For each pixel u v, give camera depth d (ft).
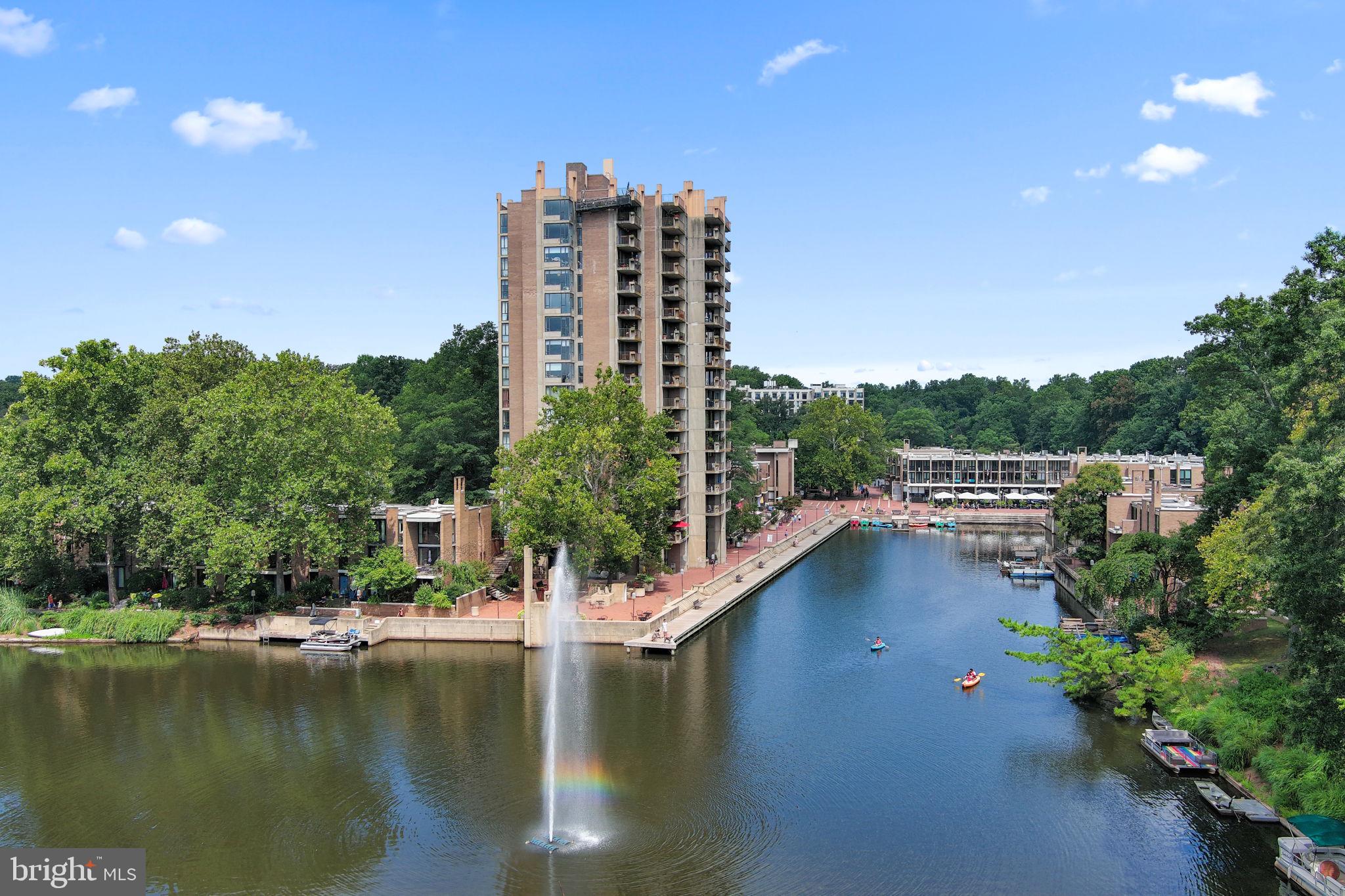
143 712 217.97
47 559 313.73
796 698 227.40
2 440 303.89
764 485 595.88
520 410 370.94
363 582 289.12
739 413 585.63
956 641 285.64
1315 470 132.77
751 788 172.24
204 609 296.30
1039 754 188.34
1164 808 162.61
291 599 298.97
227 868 143.84
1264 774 164.96
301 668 254.68
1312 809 150.71
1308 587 136.98
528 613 274.98
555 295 357.41
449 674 247.91
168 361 350.64
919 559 460.96
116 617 285.84
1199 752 182.09
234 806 166.09
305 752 191.62
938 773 178.81
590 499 294.46
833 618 319.27
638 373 363.15
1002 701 223.92
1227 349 233.55
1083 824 156.46
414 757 188.44
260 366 313.32
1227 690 195.62
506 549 341.41
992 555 474.08
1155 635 231.91
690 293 376.07
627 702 223.51
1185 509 306.55
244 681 242.37
